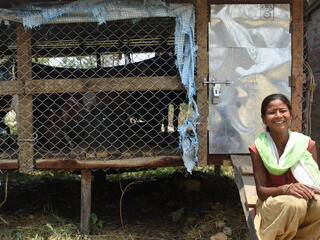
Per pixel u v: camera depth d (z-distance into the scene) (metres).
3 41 3.46
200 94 2.95
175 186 4.05
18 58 2.93
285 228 1.86
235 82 2.96
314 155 2.02
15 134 3.83
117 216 3.43
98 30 3.59
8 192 4.07
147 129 3.68
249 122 2.97
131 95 3.33
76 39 3.93
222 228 3.05
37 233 2.89
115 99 3.44
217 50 2.94
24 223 3.12
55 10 2.83
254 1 2.93
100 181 4.21
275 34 2.95
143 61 3.53
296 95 2.97
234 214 3.30
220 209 3.44
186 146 2.92
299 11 2.95
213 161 3.01
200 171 4.75
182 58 2.90
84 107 3.38
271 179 2.01
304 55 3.08
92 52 4.43
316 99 4.46
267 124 2.01
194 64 2.90
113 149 3.22
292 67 2.96
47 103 3.44
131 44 4.23
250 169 2.57
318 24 4.39
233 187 4.17
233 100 2.96
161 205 3.69
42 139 3.40
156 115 3.56
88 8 2.84
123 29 3.59
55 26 3.37
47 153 3.07
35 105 3.40
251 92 2.97
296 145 1.97
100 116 3.46
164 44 3.95
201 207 3.54
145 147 3.31
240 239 2.87
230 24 2.93
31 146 2.98
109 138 3.53
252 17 2.94
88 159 3.03
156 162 3.02
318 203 1.84
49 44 4.09
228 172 4.82
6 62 3.41
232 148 2.98
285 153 1.97
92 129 3.46
